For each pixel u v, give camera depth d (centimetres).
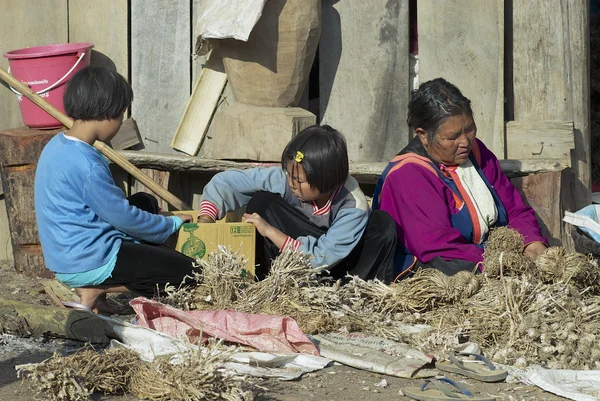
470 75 703
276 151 665
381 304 538
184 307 514
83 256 521
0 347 473
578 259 552
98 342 477
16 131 675
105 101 525
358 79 712
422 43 706
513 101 709
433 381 423
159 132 731
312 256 538
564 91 689
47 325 488
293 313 504
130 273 526
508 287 502
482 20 695
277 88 670
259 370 431
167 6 718
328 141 536
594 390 420
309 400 399
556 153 688
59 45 703
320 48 712
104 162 534
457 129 561
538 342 474
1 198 720
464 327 496
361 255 569
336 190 564
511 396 411
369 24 705
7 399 389
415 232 570
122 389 405
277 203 573
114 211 519
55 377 386
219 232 552
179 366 401
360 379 434
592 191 767
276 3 647
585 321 492
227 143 685
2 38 725
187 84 725
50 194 526
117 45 722
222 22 650
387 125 715
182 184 711
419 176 577
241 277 531
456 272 556
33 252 673
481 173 597
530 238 590
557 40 686
